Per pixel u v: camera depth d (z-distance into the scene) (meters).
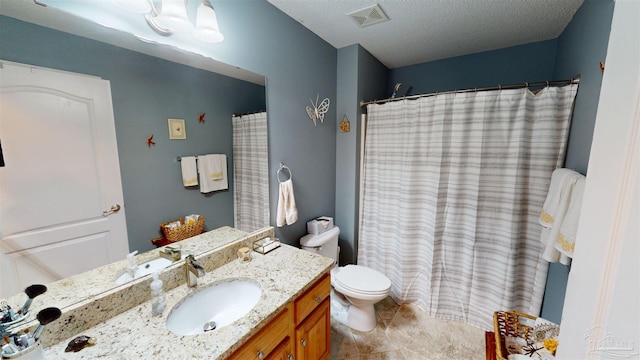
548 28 1.88
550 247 1.30
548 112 1.58
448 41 2.14
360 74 2.27
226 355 0.80
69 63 0.85
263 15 1.57
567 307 0.48
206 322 1.13
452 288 2.02
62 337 0.83
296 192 2.01
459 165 1.86
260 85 1.60
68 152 0.87
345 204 2.48
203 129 1.31
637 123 0.34
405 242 2.15
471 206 1.86
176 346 0.81
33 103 0.78
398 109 2.12
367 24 1.86
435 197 1.96
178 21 1.01
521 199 1.71
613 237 0.36
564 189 1.26
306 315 1.24
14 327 0.74
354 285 1.79
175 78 1.17
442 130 1.87
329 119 2.31
